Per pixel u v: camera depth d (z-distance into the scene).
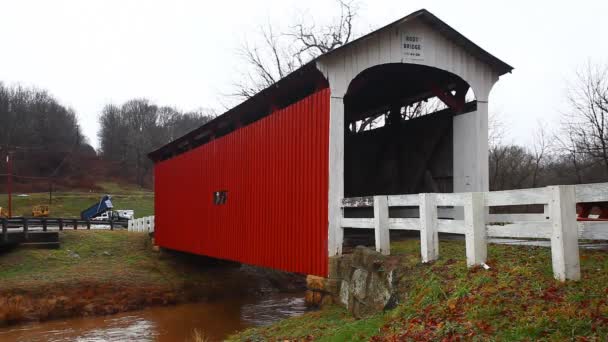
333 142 8.91
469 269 6.11
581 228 5.16
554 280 5.16
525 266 5.73
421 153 11.21
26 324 14.49
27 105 76.88
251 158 12.28
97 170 73.62
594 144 22.78
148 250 21.64
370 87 11.65
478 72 9.81
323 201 9.06
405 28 9.38
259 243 11.62
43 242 20.84
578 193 5.15
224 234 13.85
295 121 10.20
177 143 18.56
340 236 8.91
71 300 15.95
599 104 22.09
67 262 19.45
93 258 20.28
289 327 8.50
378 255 7.77
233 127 14.97
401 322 5.83
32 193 58.12
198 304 17.52
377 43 9.23
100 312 15.87
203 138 16.94
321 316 8.55
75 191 62.25
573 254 5.11
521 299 5.00
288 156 10.43
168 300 17.55
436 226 6.95
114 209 50.81
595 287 4.80
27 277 17.14
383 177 12.47
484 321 4.88
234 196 13.26
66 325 14.42
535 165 29.16
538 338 4.31
